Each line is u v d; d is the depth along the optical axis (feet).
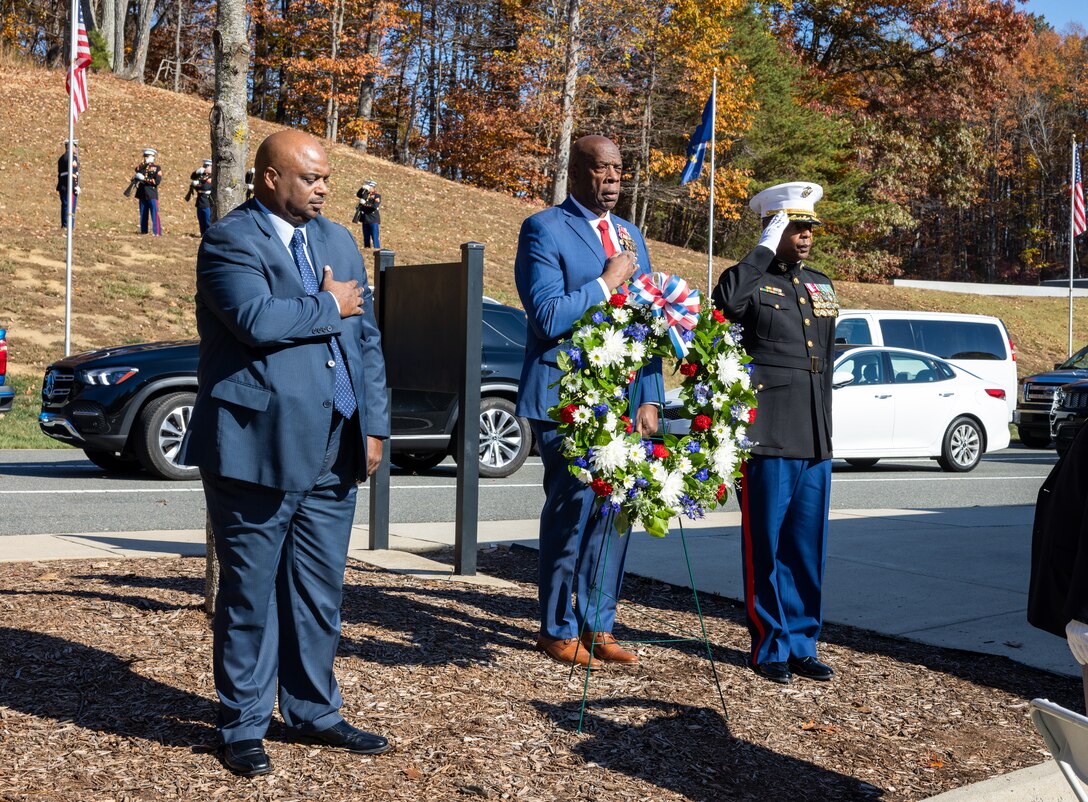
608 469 13.33
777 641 15.61
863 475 45.42
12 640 15.10
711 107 71.20
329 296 11.25
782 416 15.38
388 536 25.08
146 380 35.83
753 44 151.02
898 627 18.72
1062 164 258.57
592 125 148.05
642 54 137.39
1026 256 258.16
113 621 16.24
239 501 11.38
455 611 18.37
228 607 11.57
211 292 11.02
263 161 11.44
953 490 40.29
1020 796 11.96
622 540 16.05
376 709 13.33
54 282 72.43
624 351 13.46
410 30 159.43
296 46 152.46
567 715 13.60
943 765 12.82
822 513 15.85
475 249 21.56
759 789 11.89
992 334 62.34
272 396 11.15
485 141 149.59
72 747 11.73
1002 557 24.50
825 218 158.40
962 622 19.03
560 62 127.03
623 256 15.03
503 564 23.26
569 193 15.97
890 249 250.78
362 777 11.43
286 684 12.32
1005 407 49.14
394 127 183.32
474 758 12.04
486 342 40.57
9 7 154.92
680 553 24.48
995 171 254.68
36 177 97.91
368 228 91.50
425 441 38.96
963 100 163.84
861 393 45.32
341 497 12.12
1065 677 16.26
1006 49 156.56
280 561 12.09
